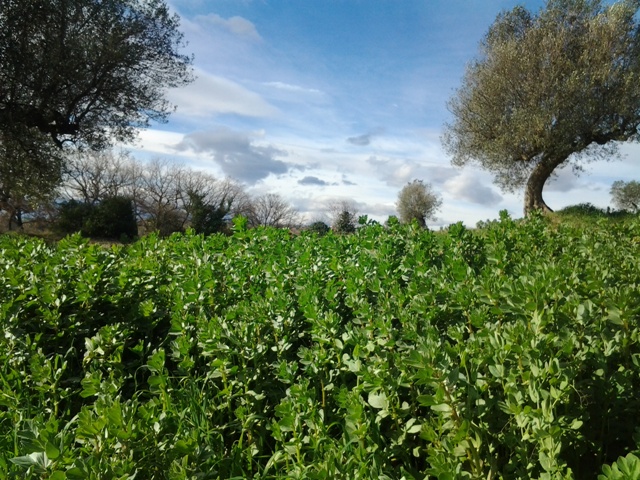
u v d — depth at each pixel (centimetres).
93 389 200
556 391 166
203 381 256
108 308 348
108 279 349
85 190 3023
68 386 271
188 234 555
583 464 198
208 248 495
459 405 173
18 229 2484
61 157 1792
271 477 197
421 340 183
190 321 293
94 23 1548
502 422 183
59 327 315
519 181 2064
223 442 215
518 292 223
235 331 251
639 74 1659
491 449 168
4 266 385
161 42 1727
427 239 447
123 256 470
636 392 204
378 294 318
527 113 1753
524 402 177
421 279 307
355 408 179
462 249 440
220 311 330
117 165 3080
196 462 163
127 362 294
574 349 210
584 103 1672
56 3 1467
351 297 295
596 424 201
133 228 2502
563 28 1775
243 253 493
